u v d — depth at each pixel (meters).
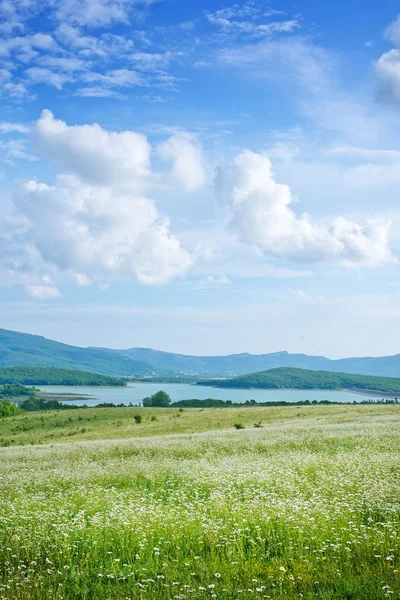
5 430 88.56
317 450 28.20
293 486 16.67
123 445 35.50
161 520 13.09
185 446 32.53
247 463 22.50
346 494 15.50
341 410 76.50
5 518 14.18
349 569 9.52
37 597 8.94
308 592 8.54
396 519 12.41
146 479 20.80
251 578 9.41
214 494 15.91
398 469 18.92
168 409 105.50
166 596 8.75
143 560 10.72
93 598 8.93
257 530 11.86
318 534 11.38
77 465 26.80
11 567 10.59
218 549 11.08
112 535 12.23
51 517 14.03
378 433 34.72
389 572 9.15
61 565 10.78
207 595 8.70
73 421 93.06
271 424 60.12
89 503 15.73
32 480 22.34
